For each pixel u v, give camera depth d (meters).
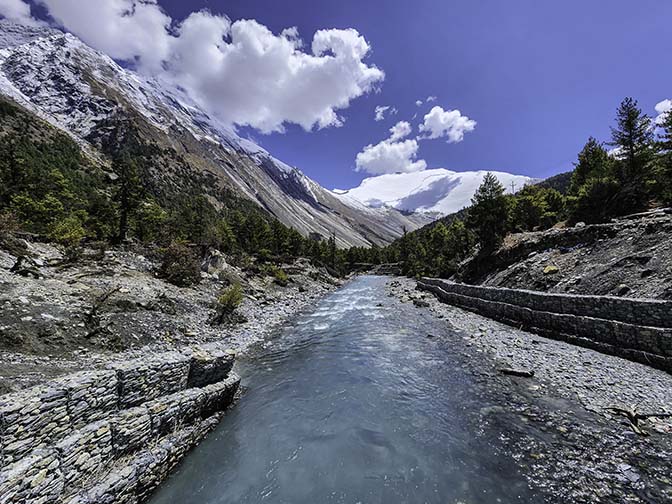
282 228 97.50
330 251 113.44
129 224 47.78
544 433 9.90
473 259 47.16
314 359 18.38
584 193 35.72
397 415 11.74
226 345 19.98
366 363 17.44
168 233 49.75
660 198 28.77
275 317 30.08
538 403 11.80
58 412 7.49
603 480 7.73
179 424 10.18
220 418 11.84
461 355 18.05
